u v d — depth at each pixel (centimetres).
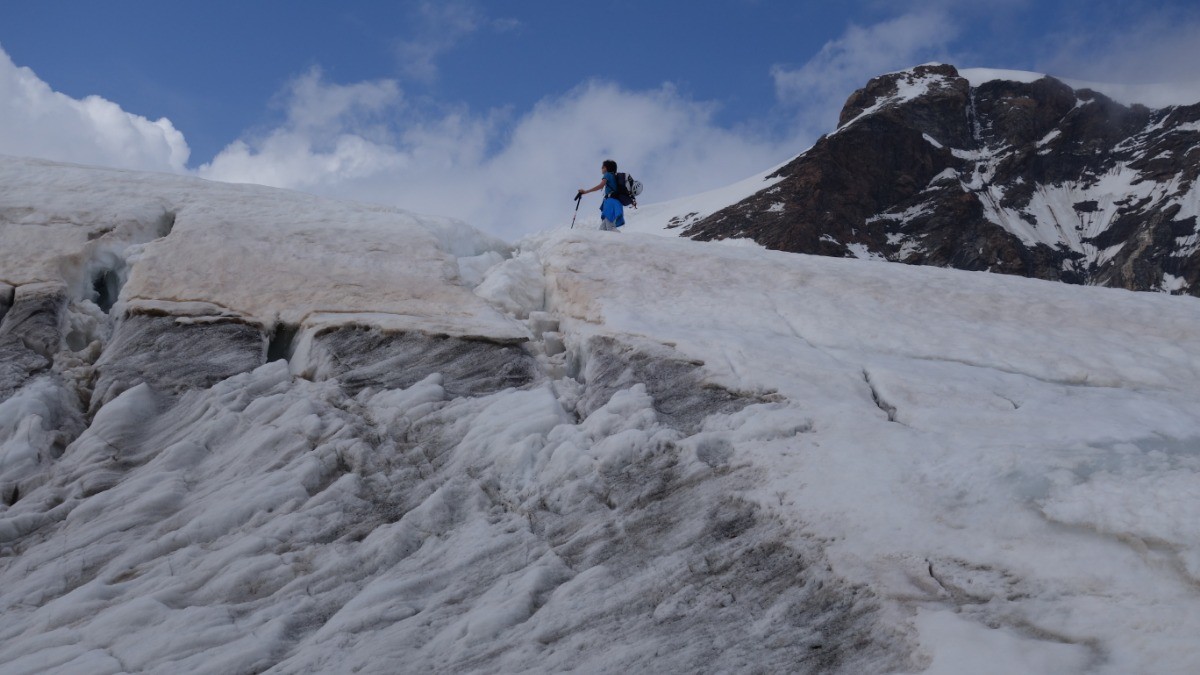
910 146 18862
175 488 865
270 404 992
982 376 1023
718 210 18325
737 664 567
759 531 705
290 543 772
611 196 1817
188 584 729
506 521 788
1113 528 625
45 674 625
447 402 989
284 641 653
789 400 920
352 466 880
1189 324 1265
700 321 1190
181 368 1084
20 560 788
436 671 601
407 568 735
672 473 815
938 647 534
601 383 1038
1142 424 856
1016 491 695
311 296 1238
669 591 657
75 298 1252
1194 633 521
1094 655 520
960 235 16912
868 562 635
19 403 984
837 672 545
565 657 598
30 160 1722
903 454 776
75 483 887
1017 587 590
